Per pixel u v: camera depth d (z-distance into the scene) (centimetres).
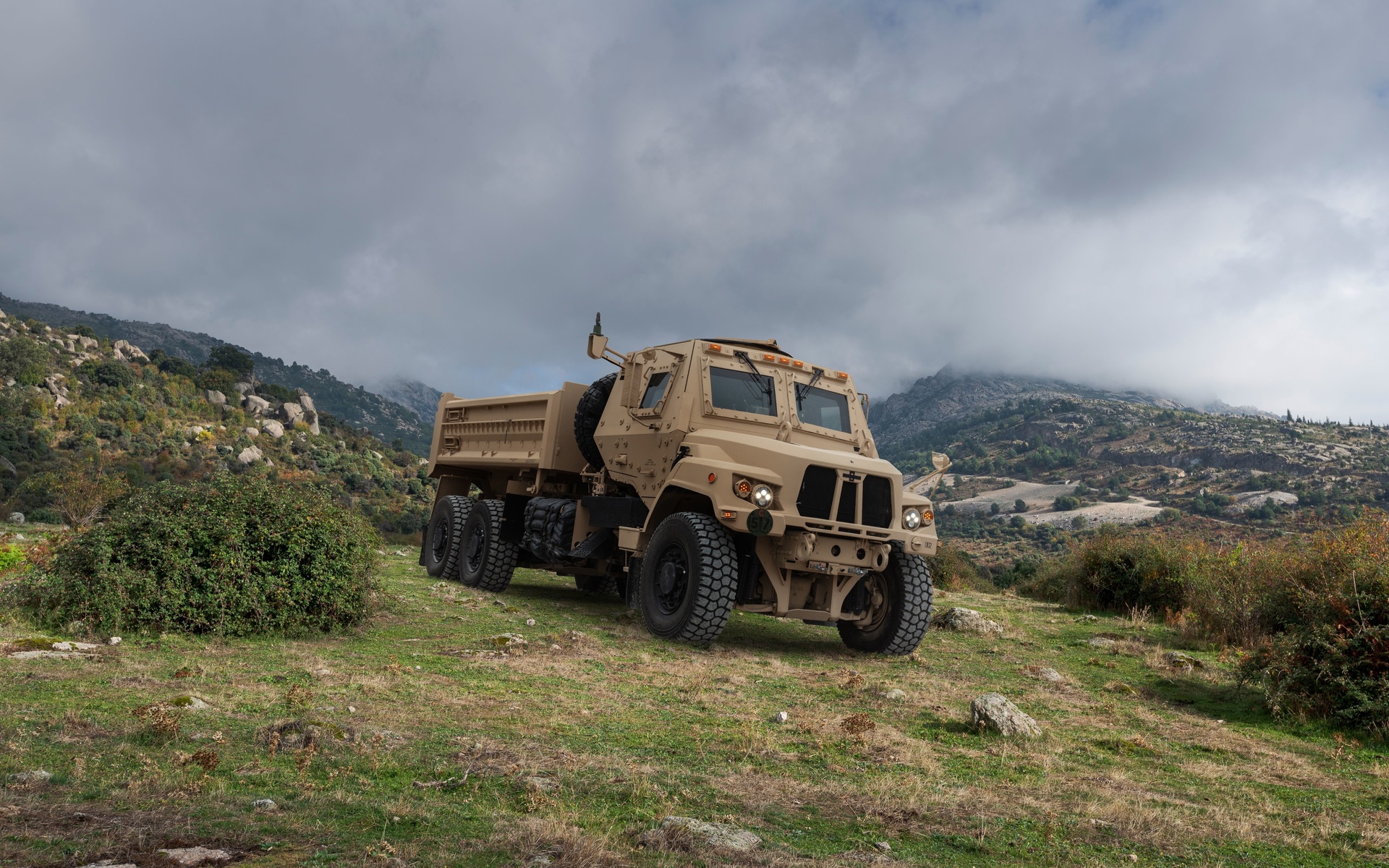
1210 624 1009
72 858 260
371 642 713
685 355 912
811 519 779
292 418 14625
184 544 689
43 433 9431
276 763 375
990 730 526
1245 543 1182
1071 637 1035
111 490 2080
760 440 830
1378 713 578
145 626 666
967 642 960
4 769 341
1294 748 545
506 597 1113
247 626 696
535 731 461
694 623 791
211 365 16025
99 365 12988
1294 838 364
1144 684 742
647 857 291
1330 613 659
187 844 278
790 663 758
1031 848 332
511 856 284
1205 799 420
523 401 1188
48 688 479
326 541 753
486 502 1202
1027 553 19100
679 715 528
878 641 857
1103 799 407
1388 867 338
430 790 352
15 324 13988
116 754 371
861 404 987
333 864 269
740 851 302
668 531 849
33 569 717
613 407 1022
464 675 600
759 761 433
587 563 1143
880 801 378
